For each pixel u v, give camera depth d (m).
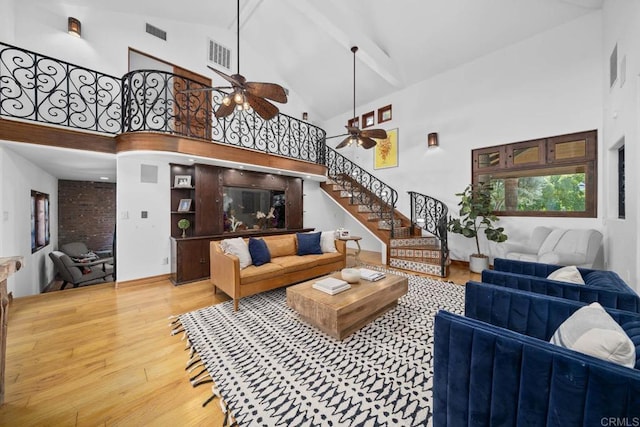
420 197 5.94
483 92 4.98
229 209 5.06
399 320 2.78
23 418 1.51
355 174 7.44
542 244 3.93
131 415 1.55
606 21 3.48
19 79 3.54
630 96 2.63
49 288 5.05
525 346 0.98
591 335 1.04
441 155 5.62
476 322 1.17
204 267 4.39
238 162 4.37
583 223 3.95
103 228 6.64
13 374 1.90
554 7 3.88
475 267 4.69
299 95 7.56
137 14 4.59
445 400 1.20
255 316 2.92
